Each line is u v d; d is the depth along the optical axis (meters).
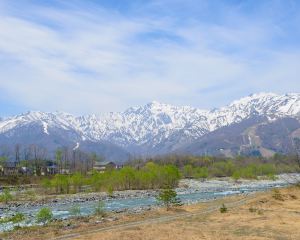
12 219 70.62
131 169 164.38
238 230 46.22
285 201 78.81
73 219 66.50
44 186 146.50
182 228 48.72
